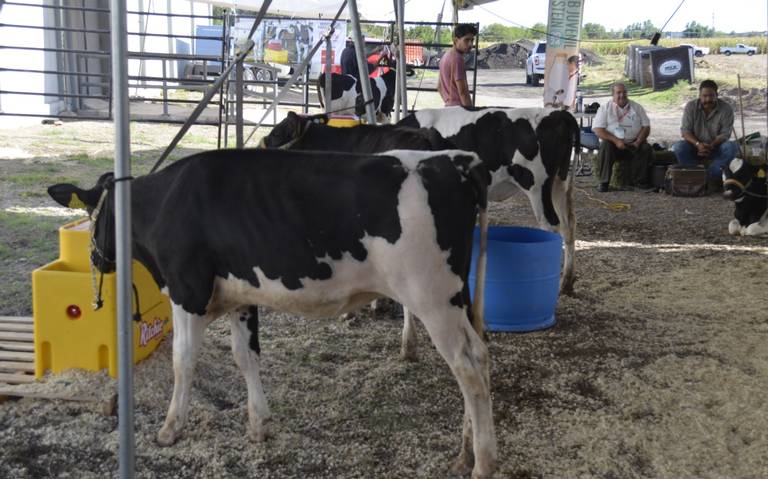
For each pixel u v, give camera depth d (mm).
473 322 3482
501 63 40375
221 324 5484
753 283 6652
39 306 4219
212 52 27062
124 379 2922
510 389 4531
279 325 5570
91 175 10352
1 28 14547
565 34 12141
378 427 4047
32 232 7590
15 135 13688
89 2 18281
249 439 3865
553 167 6238
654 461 3668
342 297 3455
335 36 15500
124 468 2961
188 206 3510
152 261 3797
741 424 4023
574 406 4293
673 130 17828
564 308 6031
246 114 17703
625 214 9750
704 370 4699
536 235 5902
